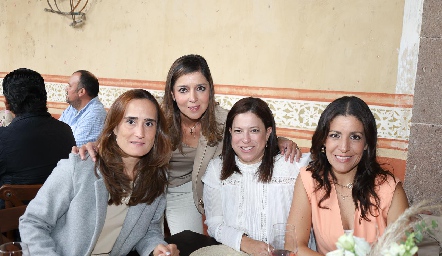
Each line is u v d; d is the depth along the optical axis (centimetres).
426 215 191
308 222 188
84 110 372
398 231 101
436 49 296
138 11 413
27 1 485
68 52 465
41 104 251
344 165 174
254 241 179
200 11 379
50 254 155
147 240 179
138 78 421
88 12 444
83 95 369
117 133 165
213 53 376
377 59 314
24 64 499
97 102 375
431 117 303
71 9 452
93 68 450
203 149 238
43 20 477
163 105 239
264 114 193
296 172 200
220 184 204
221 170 203
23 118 244
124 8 421
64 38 465
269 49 350
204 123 237
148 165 172
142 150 164
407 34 303
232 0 362
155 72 411
